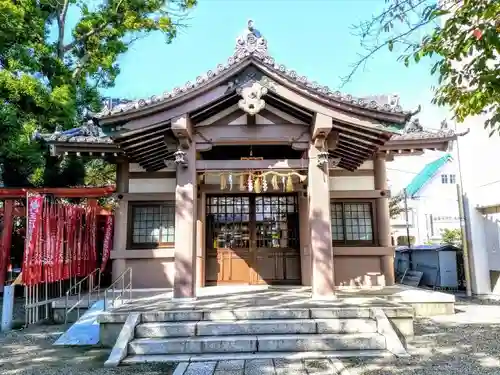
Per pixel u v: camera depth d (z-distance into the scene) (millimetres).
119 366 5078
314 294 6914
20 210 10195
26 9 11648
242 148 9711
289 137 7332
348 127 7211
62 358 5547
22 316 8906
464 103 3975
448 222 27500
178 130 6836
